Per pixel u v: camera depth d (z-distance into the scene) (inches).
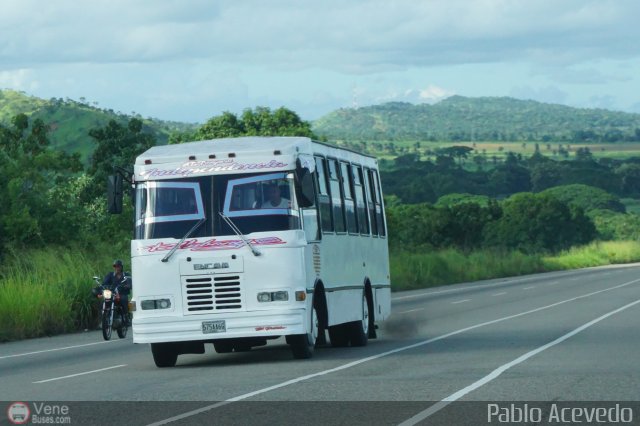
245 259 1016.2
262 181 1032.2
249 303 1015.6
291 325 1011.3
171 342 1034.7
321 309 1100.5
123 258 2111.2
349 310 1201.4
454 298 2444.6
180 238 1026.1
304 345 1045.8
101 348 1360.7
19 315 1631.4
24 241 2085.4
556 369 888.3
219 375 928.3
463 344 1187.3
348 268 1213.1
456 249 4697.3
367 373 895.1
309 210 1064.8
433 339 1284.4
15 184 2153.1
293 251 1018.7
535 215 6171.3
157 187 1042.1
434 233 5620.1
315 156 1120.8
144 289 1026.7
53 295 1726.1
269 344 1339.8
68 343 1478.8
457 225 5713.6
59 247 2066.9
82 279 1808.6
